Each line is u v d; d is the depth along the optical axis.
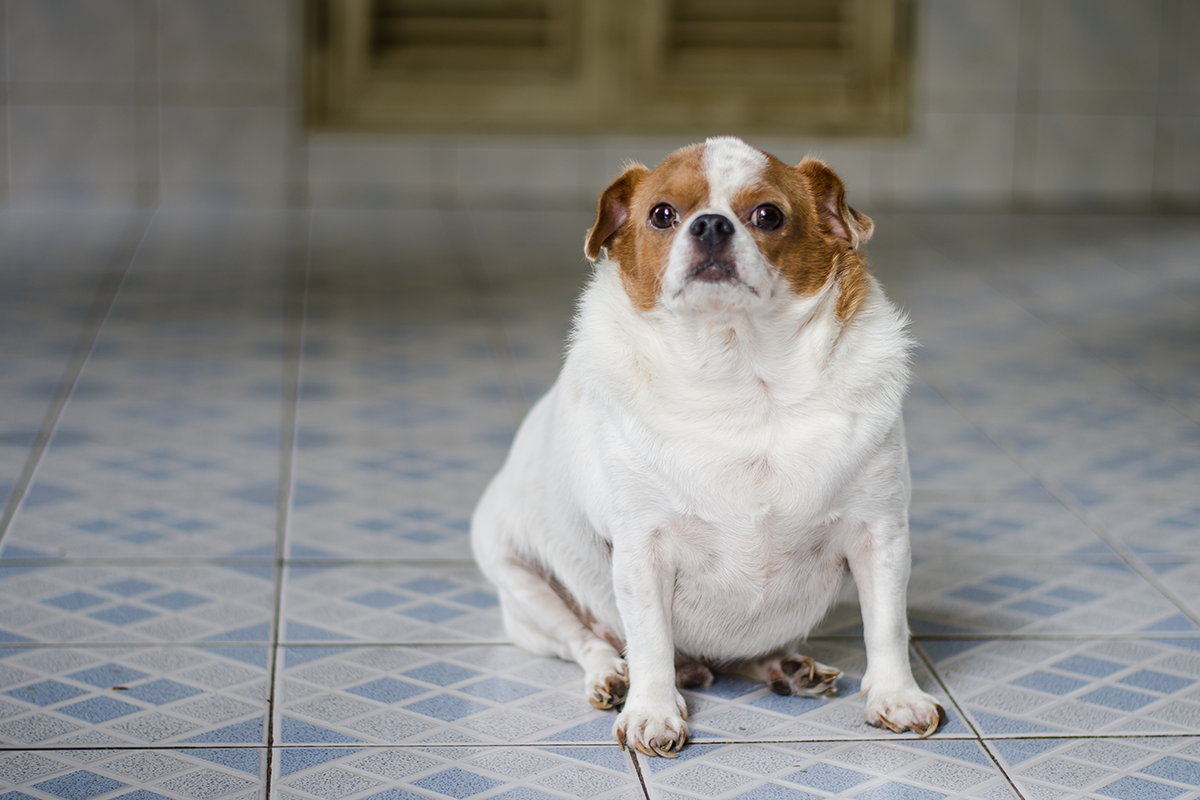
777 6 8.41
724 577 2.35
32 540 3.24
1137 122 8.70
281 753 2.21
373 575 3.09
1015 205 8.71
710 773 2.17
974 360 5.23
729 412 2.26
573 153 8.51
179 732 2.28
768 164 2.29
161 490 3.66
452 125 8.52
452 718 2.37
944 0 8.44
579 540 2.52
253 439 4.15
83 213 7.93
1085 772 2.18
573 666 2.62
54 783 2.08
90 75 8.20
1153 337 5.58
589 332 2.40
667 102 8.52
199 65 8.25
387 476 3.84
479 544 2.78
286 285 6.33
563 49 8.43
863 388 2.27
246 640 2.70
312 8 8.30
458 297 6.17
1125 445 4.20
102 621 2.77
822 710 2.42
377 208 8.33
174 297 6.02
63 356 5.03
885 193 8.66
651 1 8.35
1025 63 8.56
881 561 2.33
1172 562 3.21
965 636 2.77
